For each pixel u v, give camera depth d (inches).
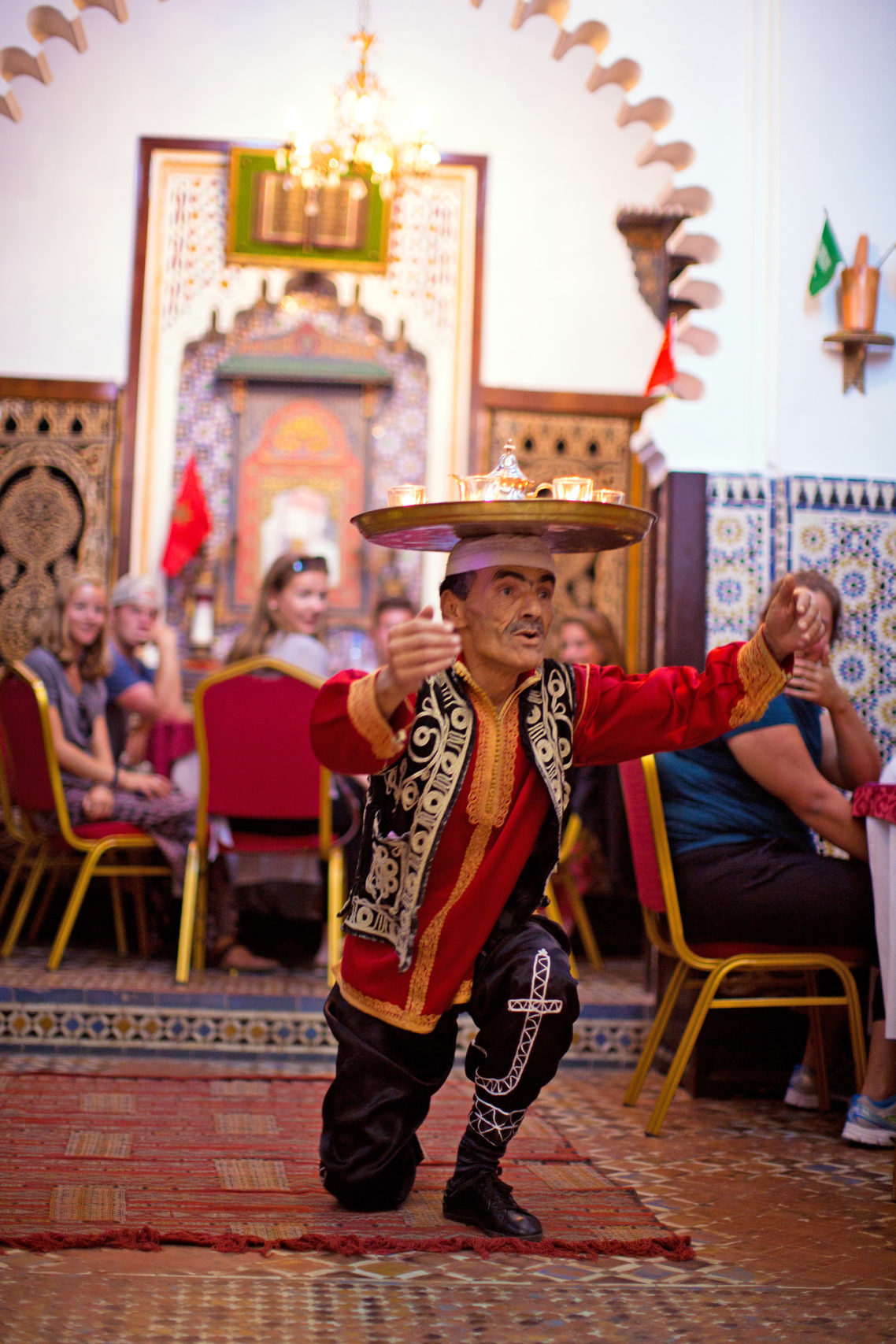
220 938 177.9
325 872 189.0
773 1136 122.3
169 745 198.8
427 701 89.0
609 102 245.8
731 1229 92.0
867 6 167.3
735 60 167.0
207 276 242.5
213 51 243.1
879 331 164.9
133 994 155.0
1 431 236.5
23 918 186.7
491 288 243.3
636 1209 95.8
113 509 236.2
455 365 243.9
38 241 238.7
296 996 156.0
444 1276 80.1
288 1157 106.0
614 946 221.1
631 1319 73.9
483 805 89.1
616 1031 158.7
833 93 166.2
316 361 244.4
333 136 242.5
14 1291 74.2
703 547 159.5
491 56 245.3
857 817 121.8
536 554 88.7
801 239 164.4
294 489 245.0
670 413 161.9
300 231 242.2
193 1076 139.9
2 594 234.1
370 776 92.4
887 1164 112.0
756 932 121.6
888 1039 114.7
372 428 245.4
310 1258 82.4
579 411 242.4
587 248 244.8
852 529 161.3
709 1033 141.6
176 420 243.1
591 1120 127.5
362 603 243.9
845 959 123.5
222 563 243.0
